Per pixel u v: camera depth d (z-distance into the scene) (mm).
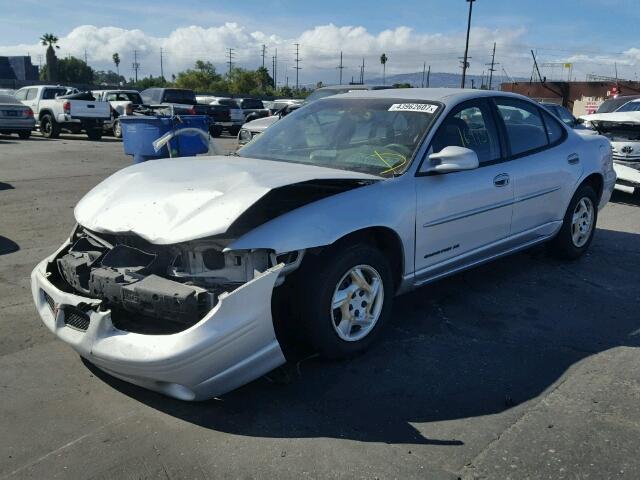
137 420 3115
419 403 3311
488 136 4781
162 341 2988
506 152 4895
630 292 5188
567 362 3826
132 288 3150
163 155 9305
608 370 3715
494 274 5594
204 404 3275
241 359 3090
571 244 5832
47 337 4090
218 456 2820
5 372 3596
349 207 3605
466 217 4406
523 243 5188
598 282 5430
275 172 3703
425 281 4246
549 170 5250
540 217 5293
